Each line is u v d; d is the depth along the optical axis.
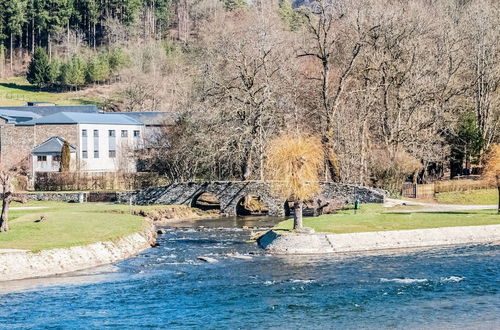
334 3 111.25
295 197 64.50
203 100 99.38
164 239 70.81
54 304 43.06
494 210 80.69
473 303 43.12
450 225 68.06
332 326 38.59
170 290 46.72
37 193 99.25
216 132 95.25
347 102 104.12
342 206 84.62
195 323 39.12
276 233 64.44
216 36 151.88
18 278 50.28
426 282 48.56
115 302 43.59
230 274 51.88
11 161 96.75
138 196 95.94
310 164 64.12
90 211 83.56
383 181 96.62
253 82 95.56
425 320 39.69
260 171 92.94
